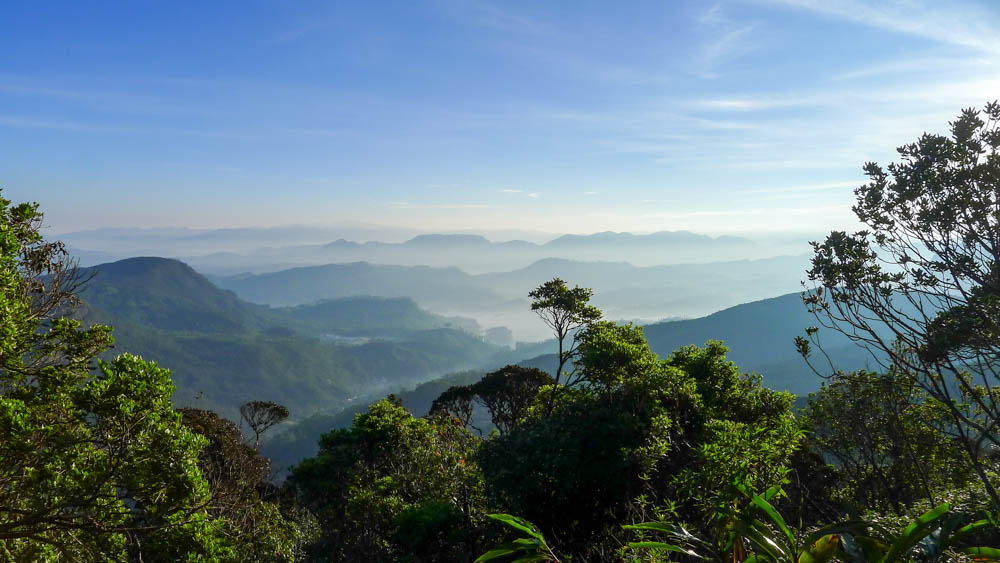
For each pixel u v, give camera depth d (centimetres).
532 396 2134
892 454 1069
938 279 580
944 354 577
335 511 1880
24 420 808
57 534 871
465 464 1487
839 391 1127
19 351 834
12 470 838
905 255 614
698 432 1064
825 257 667
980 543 340
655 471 931
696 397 1106
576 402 1138
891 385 870
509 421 2106
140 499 892
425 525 1294
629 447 974
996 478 684
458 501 1390
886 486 1025
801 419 1198
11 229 821
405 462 1745
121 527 848
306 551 1511
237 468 1895
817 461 1231
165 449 906
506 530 1129
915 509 642
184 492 910
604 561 837
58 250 930
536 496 1060
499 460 1129
